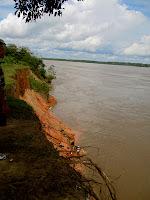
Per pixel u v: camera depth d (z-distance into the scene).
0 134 8.67
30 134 8.73
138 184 13.73
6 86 15.46
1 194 5.56
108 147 17.95
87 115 26.33
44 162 6.86
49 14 6.94
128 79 75.81
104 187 10.21
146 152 17.64
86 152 16.72
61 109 27.98
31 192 5.67
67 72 83.38
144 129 22.78
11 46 34.22
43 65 41.84
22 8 6.93
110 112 28.56
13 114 11.06
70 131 19.83
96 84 54.75
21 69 23.22
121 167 15.30
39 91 27.55
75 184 6.01
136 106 33.06
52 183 5.95
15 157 7.09
